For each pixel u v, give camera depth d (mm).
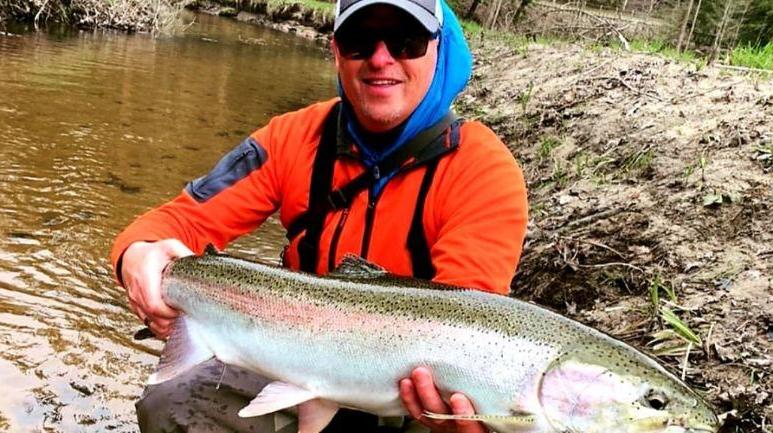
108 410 3639
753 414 3072
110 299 4762
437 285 2512
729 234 4395
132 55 15211
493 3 32219
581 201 5539
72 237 5543
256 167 3213
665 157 5699
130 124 9305
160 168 7633
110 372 3959
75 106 9773
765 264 4016
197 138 9164
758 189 4719
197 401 2955
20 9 16578
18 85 10445
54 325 4312
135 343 4293
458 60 2910
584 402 2195
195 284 2883
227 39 22484
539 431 2256
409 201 2834
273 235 6438
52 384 3762
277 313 2678
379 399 2514
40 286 4742
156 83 12547
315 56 22656
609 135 6723
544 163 6883
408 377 2426
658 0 33125
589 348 2236
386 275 2625
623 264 4379
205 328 2875
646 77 8383
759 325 3592
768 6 21984
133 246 3059
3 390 3631
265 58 19484
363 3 2719
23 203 6043
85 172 7098
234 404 2961
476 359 2311
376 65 2736
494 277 2609
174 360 2904
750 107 6266
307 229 3039
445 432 2469
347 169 2975
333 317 2570
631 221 4820
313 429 2639
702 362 3459
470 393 2318
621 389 2176
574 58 10906
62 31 16812
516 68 12047
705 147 5656
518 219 2736
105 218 6023
